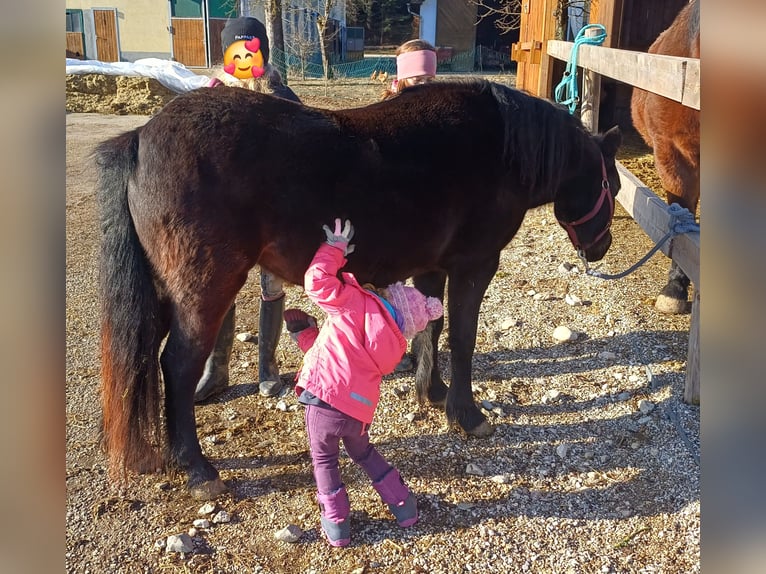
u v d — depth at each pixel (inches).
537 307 179.3
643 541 101.3
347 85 708.0
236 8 873.5
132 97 526.9
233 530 104.4
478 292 124.0
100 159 103.4
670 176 177.8
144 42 930.1
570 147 126.9
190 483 110.2
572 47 243.9
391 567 97.3
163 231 100.0
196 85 541.0
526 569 96.9
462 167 114.6
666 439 123.2
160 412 119.2
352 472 119.3
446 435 128.5
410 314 98.4
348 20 1232.2
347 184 105.7
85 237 232.2
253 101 104.7
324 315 179.3
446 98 117.6
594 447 123.9
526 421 132.6
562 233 235.0
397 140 110.8
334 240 97.5
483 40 1127.6
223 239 100.7
